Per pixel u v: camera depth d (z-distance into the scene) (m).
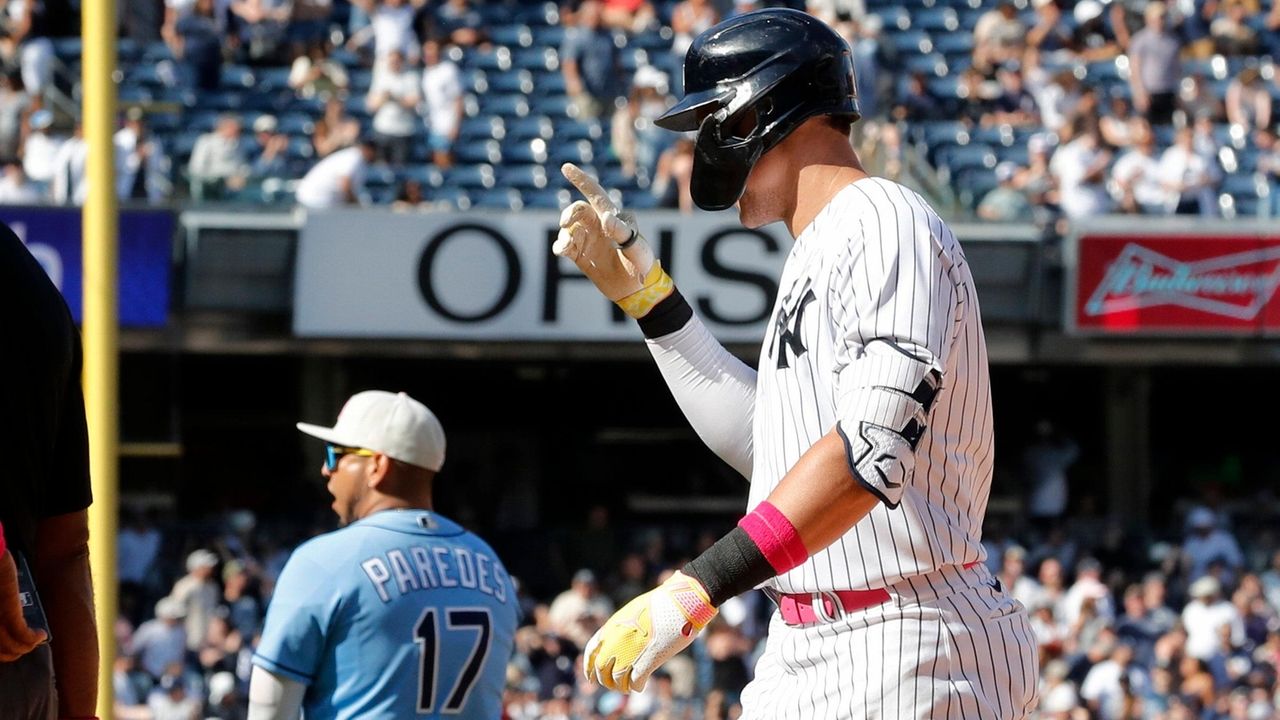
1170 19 55.06
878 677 8.86
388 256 46.41
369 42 57.16
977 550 9.12
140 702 40.12
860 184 9.09
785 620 9.38
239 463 58.09
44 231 44.38
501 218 46.34
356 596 14.11
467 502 59.09
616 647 8.33
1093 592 43.12
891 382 8.23
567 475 59.75
